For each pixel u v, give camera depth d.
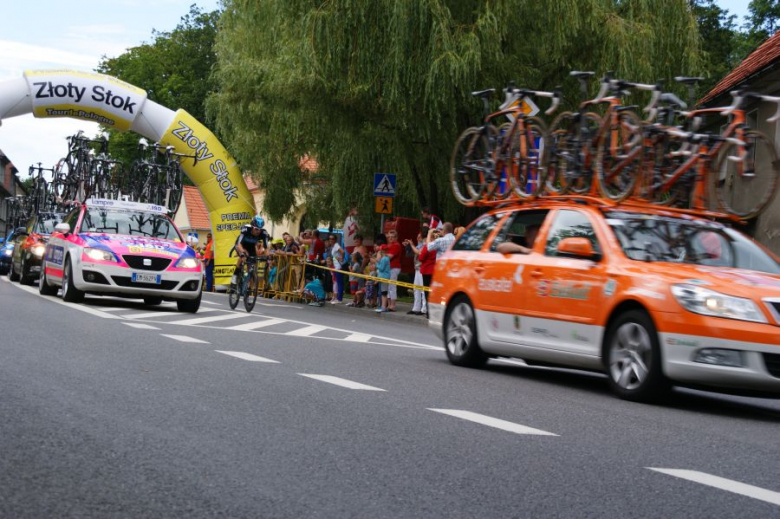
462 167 13.37
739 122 10.58
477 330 10.63
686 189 10.48
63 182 27.55
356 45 21.53
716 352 7.94
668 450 6.13
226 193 31.89
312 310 23.25
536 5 20.89
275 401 7.16
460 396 8.13
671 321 8.18
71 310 15.49
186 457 5.15
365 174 26.70
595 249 9.26
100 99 30.14
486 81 21.25
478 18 20.59
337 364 10.07
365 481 4.81
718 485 5.10
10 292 20.84
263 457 5.24
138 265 17.03
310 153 30.19
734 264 9.11
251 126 29.69
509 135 12.51
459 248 11.36
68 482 4.53
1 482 4.47
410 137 23.62
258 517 4.09
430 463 5.30
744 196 10.48
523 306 9.91
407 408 7.18
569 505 4.53
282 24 23.55
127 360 9.15
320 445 5.63
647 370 8.38
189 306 17.77
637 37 21.47
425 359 11.55
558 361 9.51
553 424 6.91
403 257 27.88
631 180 10.21
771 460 6.00
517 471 5.21
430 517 4.21
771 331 7.85
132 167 24.98
